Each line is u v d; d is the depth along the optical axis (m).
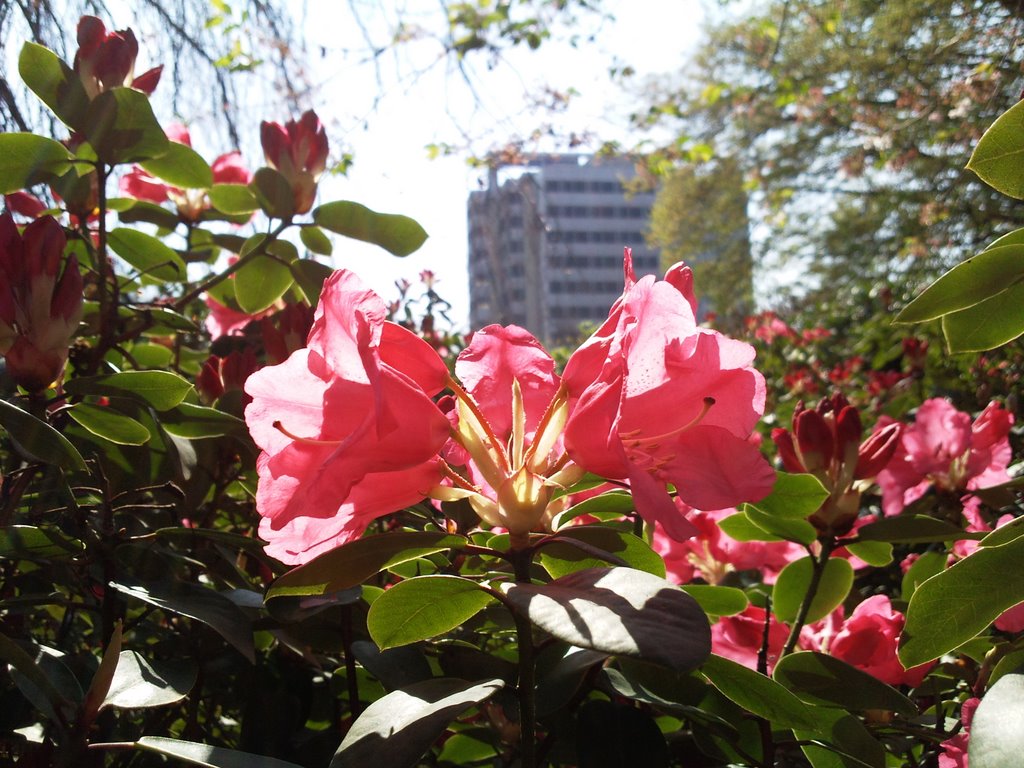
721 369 0.97
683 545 1.92
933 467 2.10
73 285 1.30
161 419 1.39
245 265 2.05
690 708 1.16
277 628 1.35
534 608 0.83
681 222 15.80
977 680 1.37
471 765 1.54
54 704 0.99
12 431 1.10
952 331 1.25
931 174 10.48
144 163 1.80
